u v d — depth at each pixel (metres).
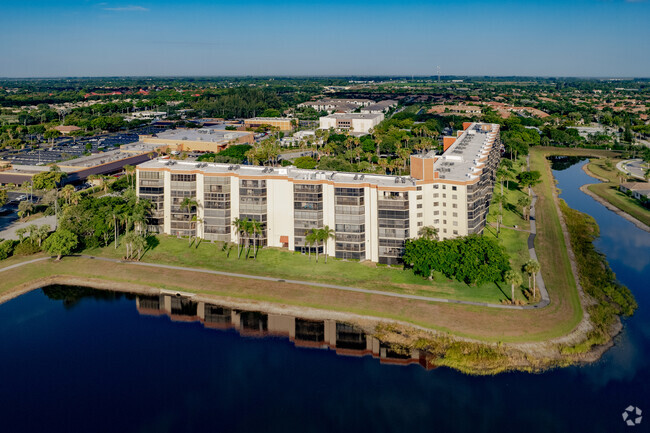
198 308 167.38
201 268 190.25
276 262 193.25
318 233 189.75
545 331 146.38
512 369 132.38
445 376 130.62
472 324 149.38
